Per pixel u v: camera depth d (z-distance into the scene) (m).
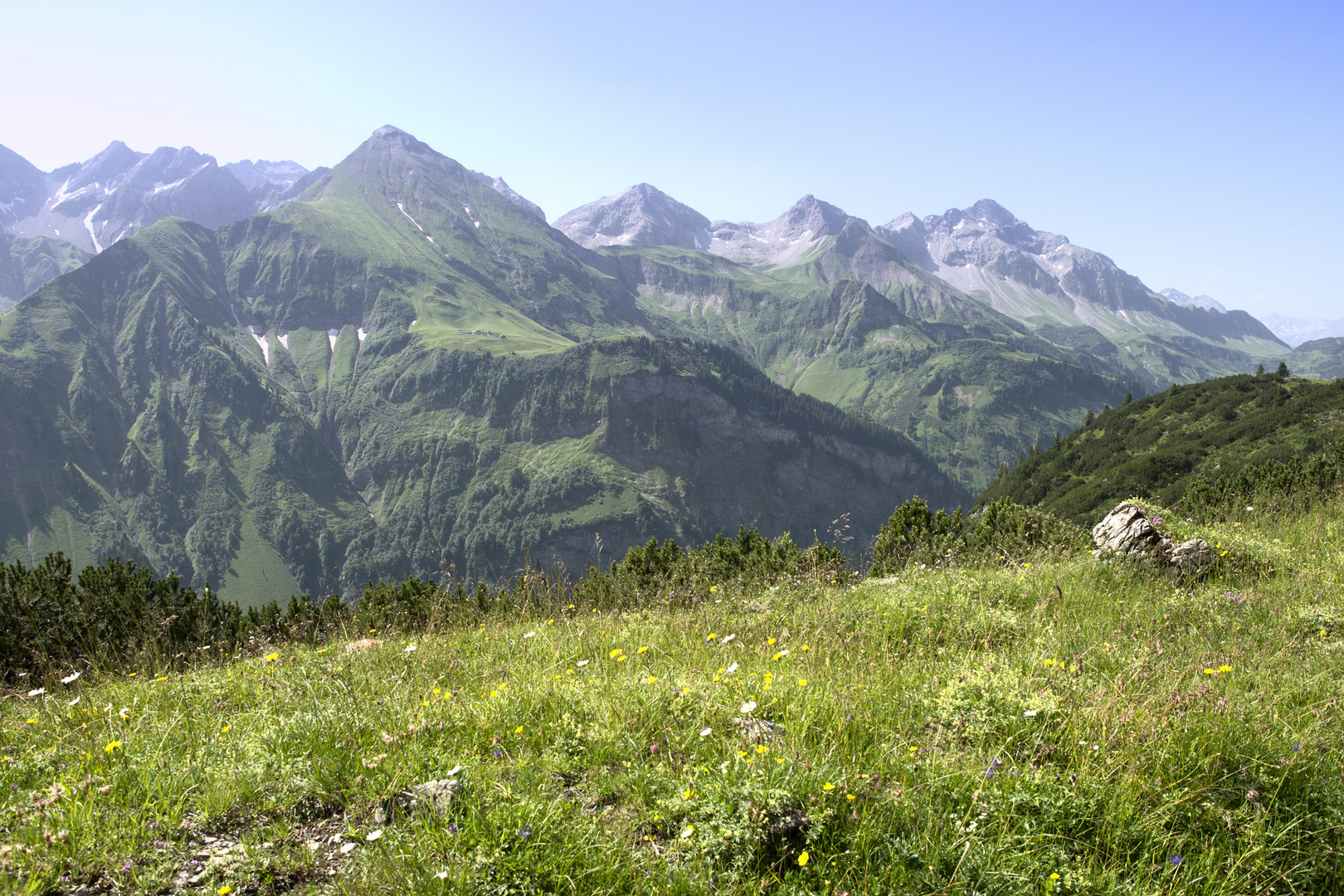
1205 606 8.20
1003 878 3.78
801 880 3.80
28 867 3.86
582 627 9.53
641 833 4.28
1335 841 3.98
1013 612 8.24
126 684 8.41
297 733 5.57
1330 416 77.44
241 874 3.96
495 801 4.38
